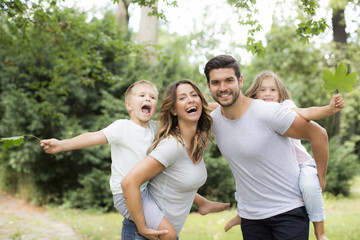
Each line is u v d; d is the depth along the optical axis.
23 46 5.82
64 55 6.16
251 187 2.39
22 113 8.77
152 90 2.54
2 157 9.41
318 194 2.29
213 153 9.25
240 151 2.33
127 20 9.41
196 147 2.33
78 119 9.56
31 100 8.82
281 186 2.33
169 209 2.33
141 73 9.41
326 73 2.07
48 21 5.18
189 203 2.44
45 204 9.38
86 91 9.73
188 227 6.22
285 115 2.22
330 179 9.83
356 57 9.54
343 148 10.54
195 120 2.29
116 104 9.19
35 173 9.43
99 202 8.66
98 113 10.20
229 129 2.38
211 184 8.99
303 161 2.64
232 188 8.78
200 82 9.38
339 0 6.84
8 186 11.20
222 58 2.25
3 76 9.36
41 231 6.13
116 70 9.67
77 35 6.09
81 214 8.20
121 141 2.36
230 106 2.32
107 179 8.57
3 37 5.55
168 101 2.33
